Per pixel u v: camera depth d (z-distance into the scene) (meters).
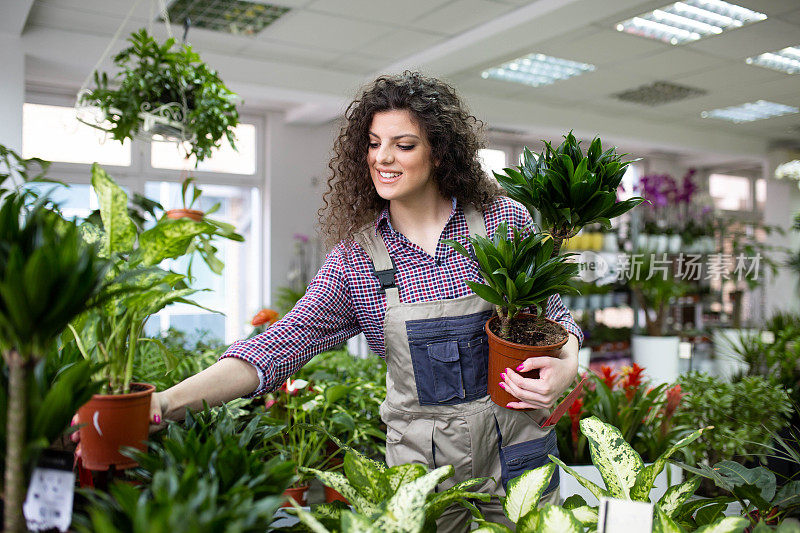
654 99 7.91
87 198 7.22
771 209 10.52
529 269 1.22
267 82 6.43
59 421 0.83
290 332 1.46
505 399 1.30
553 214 1.29
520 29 5.14
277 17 5.31
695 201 7.34
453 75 6.95
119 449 1.00
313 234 8.58
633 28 5.52
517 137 9.91
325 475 1.08
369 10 5.11
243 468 0.89
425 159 1.48
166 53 3.08
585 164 1.21
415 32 5.60
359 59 6.41
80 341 1.07
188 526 0.64
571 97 7.88
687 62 6.36
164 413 1.20
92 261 0.75
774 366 3.71
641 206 6.56
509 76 7.06
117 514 0.79
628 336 7.13
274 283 8.34
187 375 2.86
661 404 2.78
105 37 5.66
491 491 1.51
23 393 0.72
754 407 2.76
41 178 1.95
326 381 3.18
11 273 0.65
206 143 3.20
